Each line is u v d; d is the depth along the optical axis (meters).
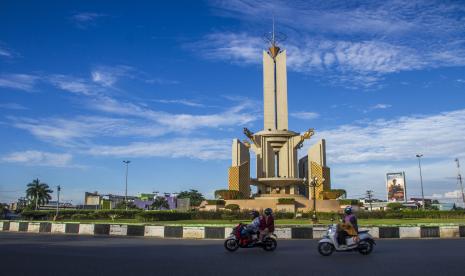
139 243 21.66
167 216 49.59
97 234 29.41
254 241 17.55
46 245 20.14
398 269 11.91
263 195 68.94
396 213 51.56
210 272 11.58
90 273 11.38
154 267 12.52
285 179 69.94
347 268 12.26
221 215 50.59
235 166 69.38
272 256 15.57
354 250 15.98
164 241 23.23
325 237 16.11
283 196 68.00
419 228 25.95
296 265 12.99
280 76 75.81
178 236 26.62
